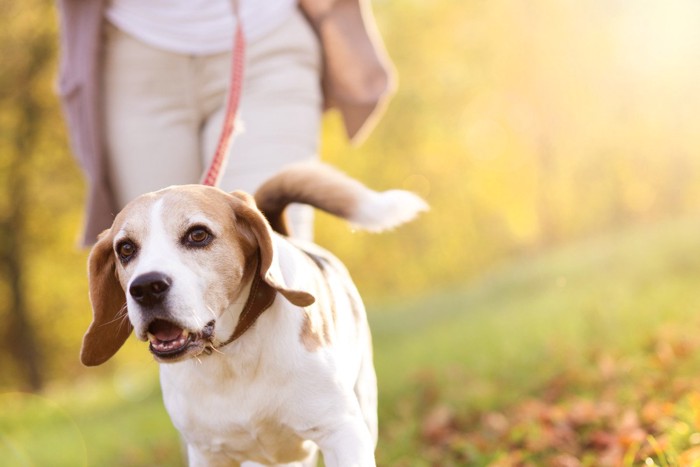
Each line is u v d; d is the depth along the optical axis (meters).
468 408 6.10
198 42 3.57
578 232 29.86
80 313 21.61
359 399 3.09
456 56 24.27
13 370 21.39
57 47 16.84
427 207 3.30
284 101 3.61
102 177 3.63
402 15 24.31
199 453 2.82
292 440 2.77
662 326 7.07
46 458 7.48
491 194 29.50
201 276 2.43
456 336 9.90
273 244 2.50
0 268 18.56
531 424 4.76
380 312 16.73
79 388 16.25
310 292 2.68
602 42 24.67
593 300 9.47
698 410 3.84
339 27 3.98
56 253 19.56
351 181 3.24
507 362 7.40
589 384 5.90
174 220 2.45
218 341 2.57
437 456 4.82
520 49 24.42
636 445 3.79
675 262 11.52
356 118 4.14
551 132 25.55
